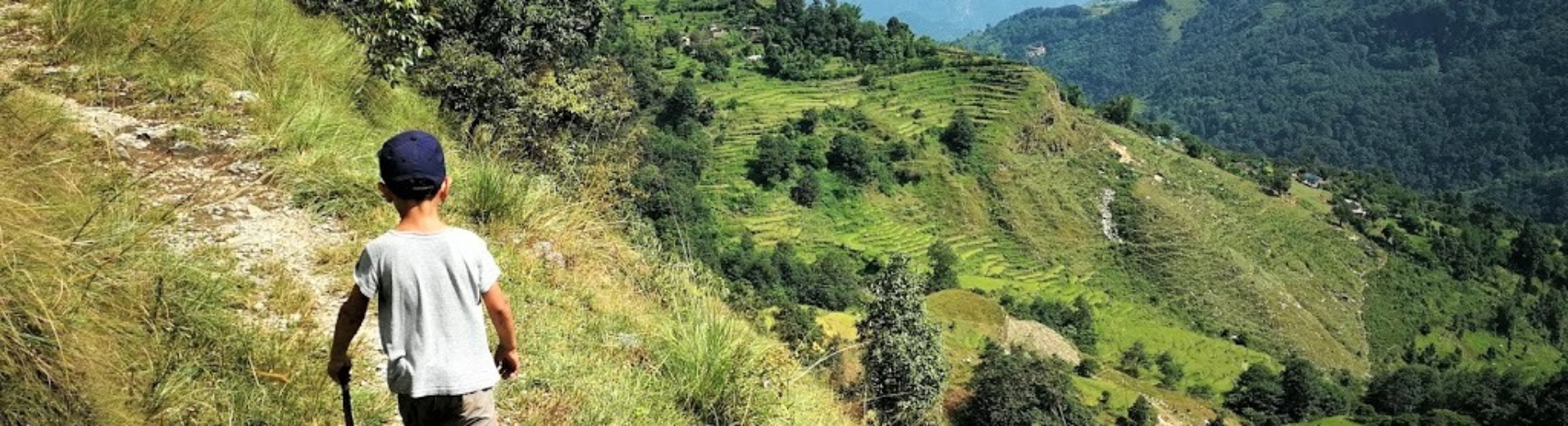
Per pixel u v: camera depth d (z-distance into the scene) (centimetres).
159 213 512
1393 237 13762
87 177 509
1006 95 13412
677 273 828
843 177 10994
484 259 275
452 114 1235
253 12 983
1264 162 17475
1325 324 11275
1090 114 15988
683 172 9788
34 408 313
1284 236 12938
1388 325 11769
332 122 789
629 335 606
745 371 573
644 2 17012
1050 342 7219
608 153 1112
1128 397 6356
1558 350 12450
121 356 357
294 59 926
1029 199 11688
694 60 14575
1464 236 14138
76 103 659
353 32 1108
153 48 793
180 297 409
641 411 478
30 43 725
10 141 477
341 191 650
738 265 7906
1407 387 9019
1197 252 11262
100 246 407
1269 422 7825
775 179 10456
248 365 391
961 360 5222
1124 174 13088
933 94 13812
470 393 269
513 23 1407
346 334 268
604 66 1496
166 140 641
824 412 682
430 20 1073
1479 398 8981
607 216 936
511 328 281
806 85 14175
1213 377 8838
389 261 261
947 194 11275
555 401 455
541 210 798
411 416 274
